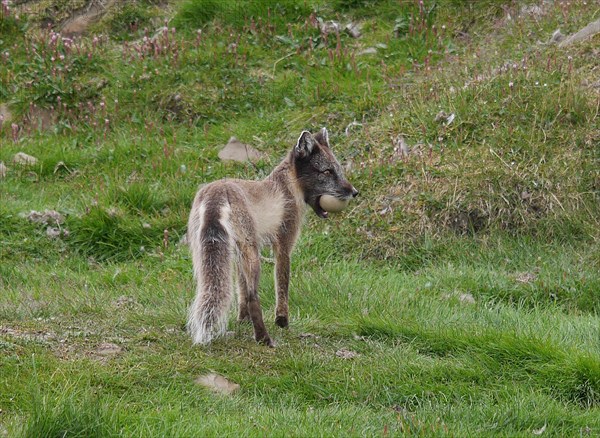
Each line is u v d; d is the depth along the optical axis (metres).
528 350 17.53
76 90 33.53
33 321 18.22
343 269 23.75
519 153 26.75
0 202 27.14
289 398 15.95
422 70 32.34
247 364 16.84
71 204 27.45
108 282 23.25
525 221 25.38
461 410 15.58
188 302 20.56
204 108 32.41
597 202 25.70
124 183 28.00
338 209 20.02
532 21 33.34
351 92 31.89
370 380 16.55
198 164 29.09
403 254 24.94
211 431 13.95
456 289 22.62
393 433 14.36
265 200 18.72
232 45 34.25
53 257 25.27
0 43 35.59
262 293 21.69
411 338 18.89
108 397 14.95
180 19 36.66
